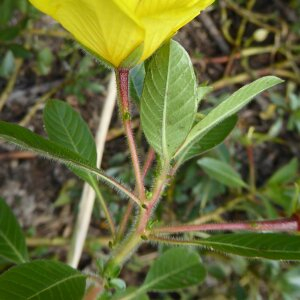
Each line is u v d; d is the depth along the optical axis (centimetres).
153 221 13
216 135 15
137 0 9
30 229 26
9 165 26
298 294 25
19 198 26
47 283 12
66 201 26
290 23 32
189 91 10
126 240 13
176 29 10
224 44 30
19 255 17
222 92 30
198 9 9
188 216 26
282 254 12
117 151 27
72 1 9
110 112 22
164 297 26
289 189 24
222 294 26
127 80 10
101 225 26
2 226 17
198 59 29
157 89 10
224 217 28
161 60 10
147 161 13
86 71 27
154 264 17
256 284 25
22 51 25
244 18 31
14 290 12
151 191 12
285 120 30
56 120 16
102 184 25
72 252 21
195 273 17
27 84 27
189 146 13
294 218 12
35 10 26
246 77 30
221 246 12
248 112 30
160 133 11
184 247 17
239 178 23
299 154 30
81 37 10
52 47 28
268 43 31
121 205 25
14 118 27
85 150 16
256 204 25
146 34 9
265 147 30
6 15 25
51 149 11
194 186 26
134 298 18
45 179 27
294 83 31
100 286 14
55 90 27
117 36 9
